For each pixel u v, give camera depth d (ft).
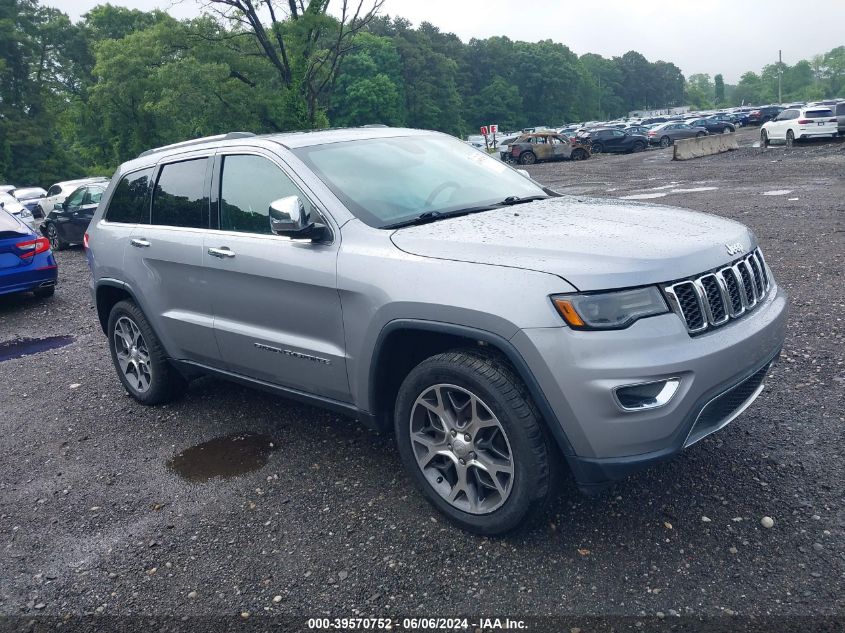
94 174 169.89
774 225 33.47
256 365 13.25
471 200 12.72
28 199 101.91
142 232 15.48
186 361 15.28
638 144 135.44
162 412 16.66
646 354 8.81
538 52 457.27
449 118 361.10
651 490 11.23
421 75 342.44
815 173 57.82
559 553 9.88
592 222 10.87
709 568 9.27
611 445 8.98
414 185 12.67
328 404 12.22
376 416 11.41
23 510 12.66
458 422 10.34
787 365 15.80
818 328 18.06
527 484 9.55
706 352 9.12
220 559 10.53
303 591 9.62
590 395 8.83
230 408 16.51
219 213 13.75
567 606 8.82
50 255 31.86
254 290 12.69
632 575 9.28
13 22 214.28
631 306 8.94
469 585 9.40
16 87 212.64
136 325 16.43
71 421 16.80
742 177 60.44
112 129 152.56
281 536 10.97
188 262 14.01
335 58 94.12
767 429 12.87
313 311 11.69
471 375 9.69
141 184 16.07
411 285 10.14
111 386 19.12
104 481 13.47
